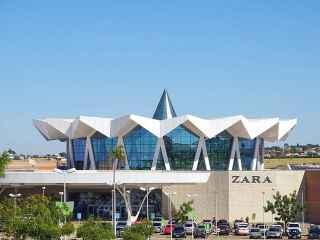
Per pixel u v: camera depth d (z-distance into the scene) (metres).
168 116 137.00
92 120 126.62
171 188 122.50
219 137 129.88
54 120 135.25
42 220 60.78
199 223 103.19
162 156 126.62
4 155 57.72
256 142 133.25
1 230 62.28
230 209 119.06
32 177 112.56
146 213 118.94
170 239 82.12
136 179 112.94
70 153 135.00
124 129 125.25
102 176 111.94
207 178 117.12
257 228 90.38
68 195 125.44
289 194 113.25
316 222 118.69
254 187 119.81
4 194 122.81
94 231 60.53
